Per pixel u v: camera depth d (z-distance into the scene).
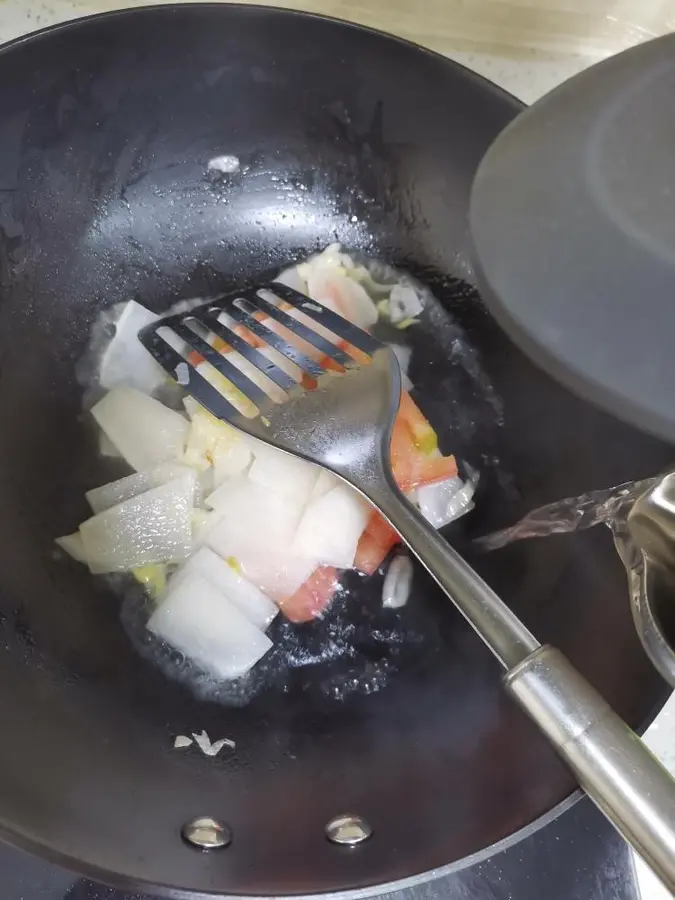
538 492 0.37
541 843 0.31
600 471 0.34
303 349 0.39
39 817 0.25
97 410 0.38
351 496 0.36
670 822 0.22
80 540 0.35
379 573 0.36
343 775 0.30
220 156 0.42
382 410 0.36
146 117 0.39
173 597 0.34
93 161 0.39
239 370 0.38
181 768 0.30
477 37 0.46
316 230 0.44
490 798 0.28
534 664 0.24
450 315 0.42
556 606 0.33
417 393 0.41
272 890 0.24
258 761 0.31
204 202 0.43
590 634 0.31
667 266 0.21
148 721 0.31
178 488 0.36
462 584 0.29
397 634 0.35
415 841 0.26
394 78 0.39
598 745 0.23
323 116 0.41
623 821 0.22
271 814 0.28
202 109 0.40
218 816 0.28
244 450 0.38
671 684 0.25
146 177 0.41
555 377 0.21
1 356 0.36
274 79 0.40
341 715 0.33
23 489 0.35
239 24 0.37
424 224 0.43
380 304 0.43
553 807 0.26
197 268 0.43
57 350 0.38
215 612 0.34
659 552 0.27
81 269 0.40
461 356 0.41
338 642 0.35
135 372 0.40
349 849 0.26
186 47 0.37
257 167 0.43
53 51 0.35
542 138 0.23
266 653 0.34
